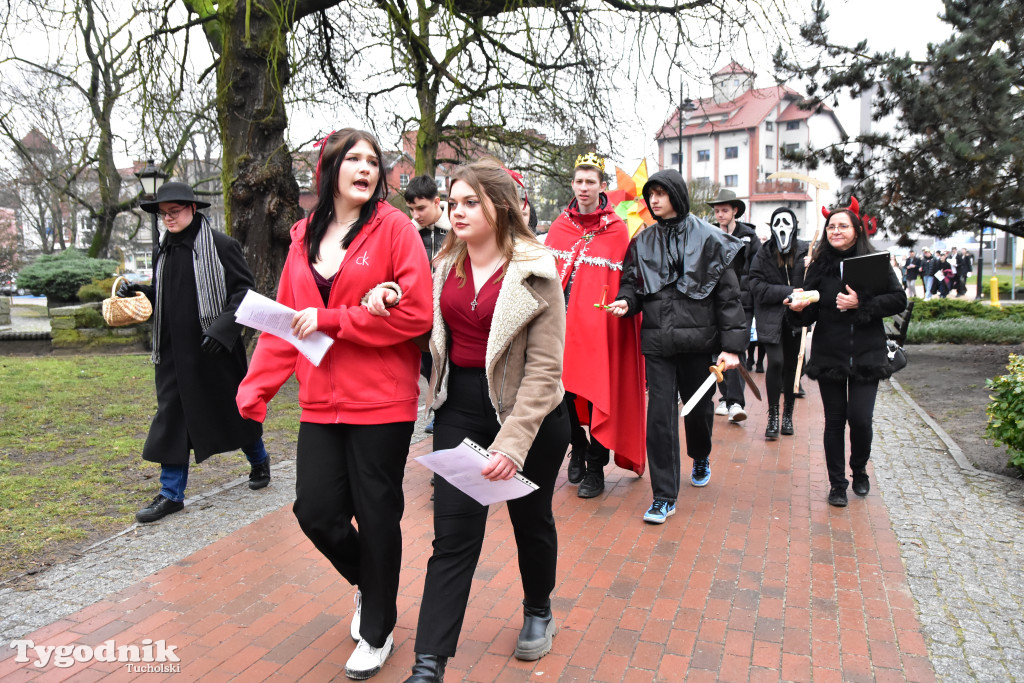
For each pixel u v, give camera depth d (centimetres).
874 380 468
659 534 433
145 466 556
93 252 2006
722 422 733
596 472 505
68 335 1374
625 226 502
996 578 370
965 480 533
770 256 644
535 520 288
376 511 279
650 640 314
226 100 948
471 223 264
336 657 300
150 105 984
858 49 1180
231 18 928
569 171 1343
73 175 1497
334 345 277
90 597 351
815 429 699
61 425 679
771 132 5200
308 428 284
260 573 377
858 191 1205
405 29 988
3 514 454
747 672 289
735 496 502
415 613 338
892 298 449
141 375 969
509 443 250
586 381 478
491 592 358
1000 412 542
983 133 1025
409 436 288
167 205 429
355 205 285
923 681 281
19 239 3278
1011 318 1507
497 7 1007
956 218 1071
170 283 438
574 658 300
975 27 1039
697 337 445
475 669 292
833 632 319
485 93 1129
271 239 945
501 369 266
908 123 1140
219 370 448
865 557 398
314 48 1163
